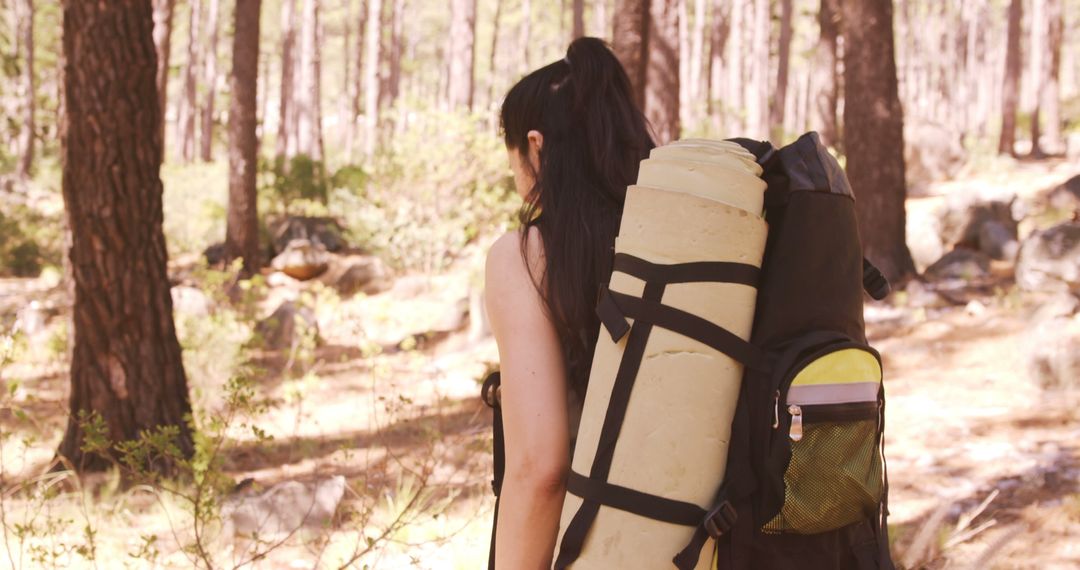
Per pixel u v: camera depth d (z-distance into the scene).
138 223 6.04
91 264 5.94
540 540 1.33
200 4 46.00
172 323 6.25
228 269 15.15
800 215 1.33
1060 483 5.22
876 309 9.39
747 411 1.29
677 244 1.28
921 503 5.09
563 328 1.37
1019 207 13.89
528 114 1.51
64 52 5.78
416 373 9.36
